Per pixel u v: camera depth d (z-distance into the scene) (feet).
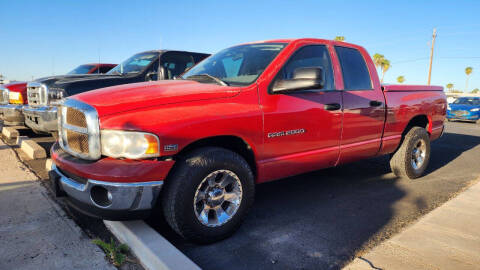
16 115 21.84
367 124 12.98
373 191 13.98
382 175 16.66
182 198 8.08
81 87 18.42
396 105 14.24
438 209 11.52
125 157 7.69
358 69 13.23
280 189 14.08
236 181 9.11
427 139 16.16
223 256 8.36
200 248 8.76
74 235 8.81
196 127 8.25
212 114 8.61
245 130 9.19
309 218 10.91
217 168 8.55
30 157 17.31
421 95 15.93
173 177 8.13
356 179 15.80
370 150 13.51
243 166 9.10
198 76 11.55
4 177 13.41
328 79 11.89
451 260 8.13
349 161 12.96
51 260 7.60
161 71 19.01
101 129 7.81
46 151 19.20
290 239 9.35
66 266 7.39
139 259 7.87
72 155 8.64
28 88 20.30
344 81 12.35
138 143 7.60
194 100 8.69
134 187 7.59
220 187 8.91
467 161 20.76
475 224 10.27
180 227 8.23
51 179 8.96
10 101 22.80
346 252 8.63
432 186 14.85
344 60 12.75
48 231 8.96
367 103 12.86
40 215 9.94
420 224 10.23
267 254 8.49
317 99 11.15
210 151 8.53
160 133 7.75
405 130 16.52
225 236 9.12
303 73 9.54
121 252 8.07
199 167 8.21
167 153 7.86
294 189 14.10
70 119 8.71
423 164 16.16
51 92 18.53
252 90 9.65
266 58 10.82
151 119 7.86
